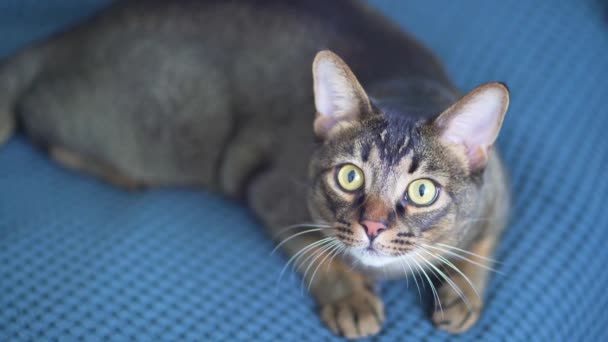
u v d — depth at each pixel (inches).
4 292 27.8
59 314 27.4
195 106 31.1
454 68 34.0
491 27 34.7
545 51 34.2
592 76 33.9
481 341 26.8
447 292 27.3
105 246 29.3
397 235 25.8
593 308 29.0
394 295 28.0
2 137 32.8
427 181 25.9
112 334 27.0
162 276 28.5
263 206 29.4
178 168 32.0
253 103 30.8
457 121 25.9
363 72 29.9
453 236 26.7
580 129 32.6
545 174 31.1
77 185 31.7
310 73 30.3
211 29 31.2
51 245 29.2
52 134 32.2
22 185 31.4
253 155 30.6
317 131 27.1
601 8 35.4
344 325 26.8
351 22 31.2
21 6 35.7
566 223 29.8
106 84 31.3
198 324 27.3
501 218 28.5
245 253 29.3
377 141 26.0
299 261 28.3
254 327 27.3
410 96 28.3
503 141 32.1
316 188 26.9
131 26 31.6
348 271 27.8
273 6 31.4
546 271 28.5
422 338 26.9
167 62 31.1
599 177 31.3
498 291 27.9
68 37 32.5
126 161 31.9
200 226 30.2
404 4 35.4
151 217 30.4
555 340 27.6
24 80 32.6
